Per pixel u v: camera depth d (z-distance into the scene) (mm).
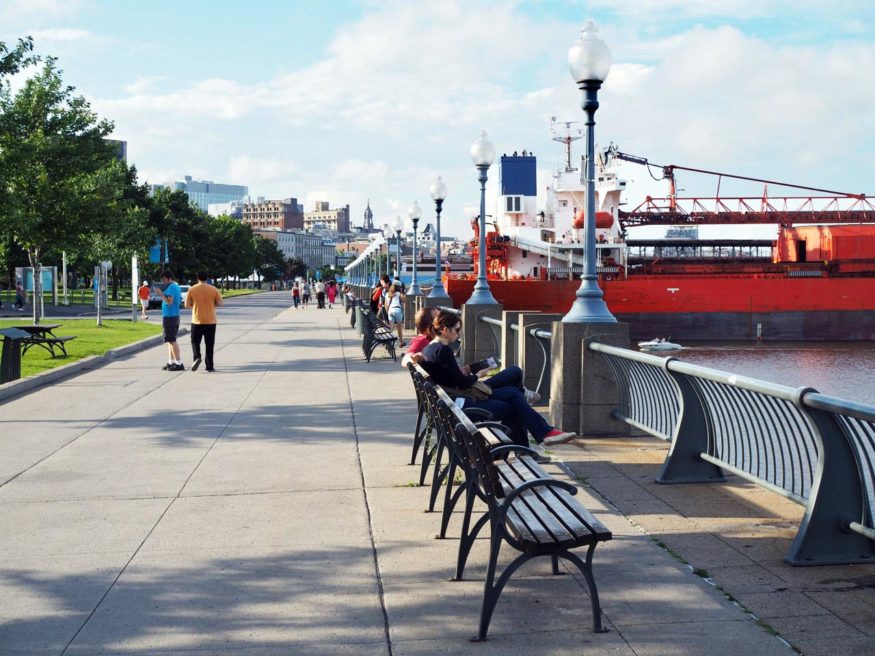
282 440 9445
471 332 17141
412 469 7934
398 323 22938
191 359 19453
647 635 4141
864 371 43000
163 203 82250
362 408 11844
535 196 55500
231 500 6848
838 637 4094
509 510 4363
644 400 8586
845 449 5168
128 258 67000
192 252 82875
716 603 4543
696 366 6582
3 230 29281
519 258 54000
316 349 22344
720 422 6984
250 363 18531
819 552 5172
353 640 4137
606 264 56219
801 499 5410
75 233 31891
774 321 55219
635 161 59250
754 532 5832
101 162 34344
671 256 62531
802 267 56625
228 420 10844
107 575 5098
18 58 26328
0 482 7516
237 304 67125
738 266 57594
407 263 74562
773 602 4551
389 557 5379
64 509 6609
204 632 4254
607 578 4941
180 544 5691
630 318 54781
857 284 54969
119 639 4184
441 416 5719
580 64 9312
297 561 5316
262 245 185750
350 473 7785
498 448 4891
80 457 8578
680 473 7266
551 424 9930
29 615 4496
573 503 4480
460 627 4270
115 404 12336
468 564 5227
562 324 9430
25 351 20219
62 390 13969
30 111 31594
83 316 45000
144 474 7793
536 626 4270
